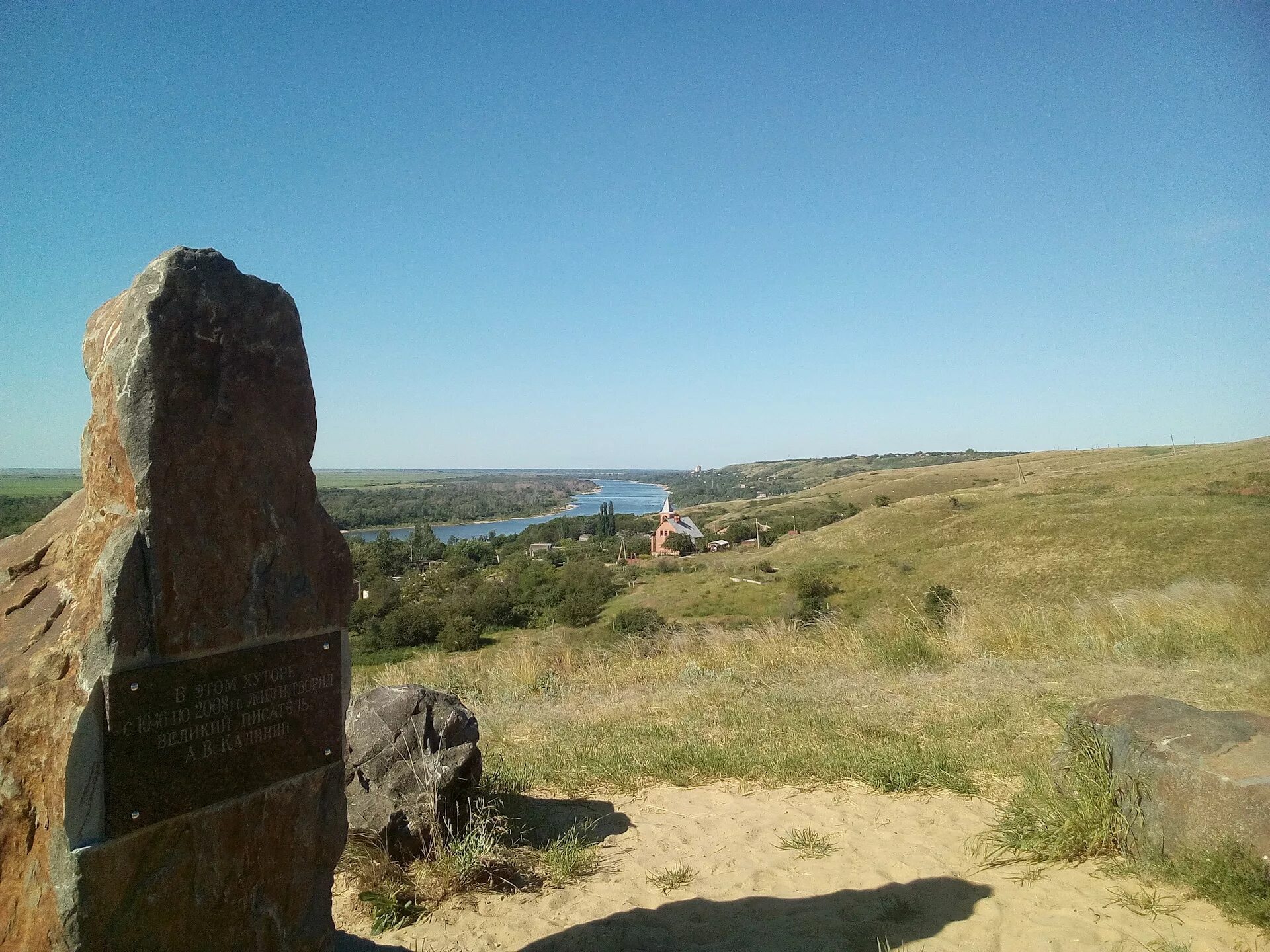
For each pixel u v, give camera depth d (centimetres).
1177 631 970
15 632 273
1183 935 335
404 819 458
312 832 319
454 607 3612
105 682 249
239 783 289
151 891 260
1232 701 685
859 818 512
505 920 401
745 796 571
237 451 299
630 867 462
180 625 273
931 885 408
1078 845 424
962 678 888
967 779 554
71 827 241
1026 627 1092
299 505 323
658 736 705
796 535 7681
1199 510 4534
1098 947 332
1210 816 376
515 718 832
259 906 296
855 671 992
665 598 4569
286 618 311
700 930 380
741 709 799
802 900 407
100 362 290
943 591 1744
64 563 287
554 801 574
